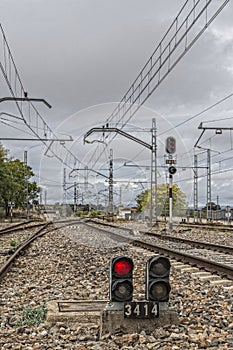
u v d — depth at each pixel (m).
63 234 30.66
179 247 21.14
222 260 16.11
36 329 7.17
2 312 8.30
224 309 8.38
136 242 22.91
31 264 15.19
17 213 84.00
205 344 6.21
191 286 10.79
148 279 7.09
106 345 6.30
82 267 14.24
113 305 6.95
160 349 6.04
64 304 8.20
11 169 76.81
